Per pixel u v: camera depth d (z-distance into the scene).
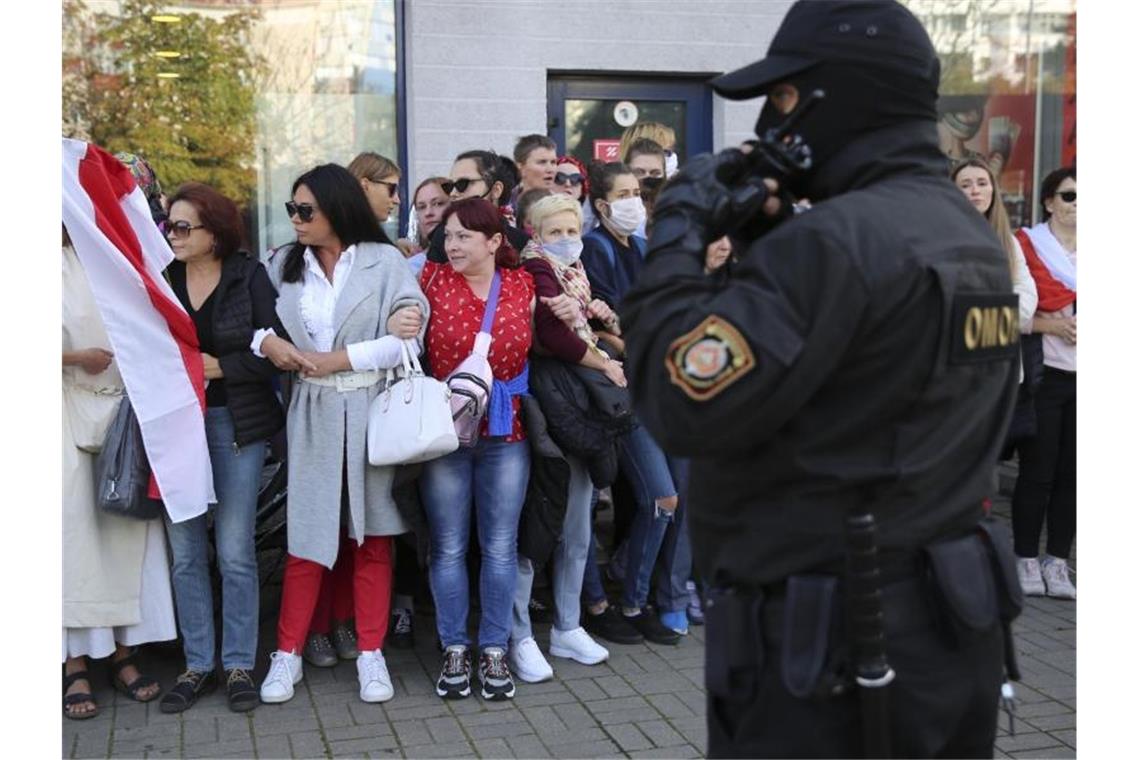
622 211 4.09
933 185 1.69
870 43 1.64
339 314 3.47
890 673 1.50
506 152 5.92
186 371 3.41
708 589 1.70
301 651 3.70
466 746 3.28
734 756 1.64
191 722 3.44
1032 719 3.45
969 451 1.63
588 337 3.76
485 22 5.82
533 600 4.51
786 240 1.52
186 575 3.56
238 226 3.60
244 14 5.83
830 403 1.53
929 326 1.52
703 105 6.31
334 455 3.49
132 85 5.74
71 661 3.51
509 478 3.60
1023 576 4.70
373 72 5.98
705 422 1.51
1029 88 6.94
